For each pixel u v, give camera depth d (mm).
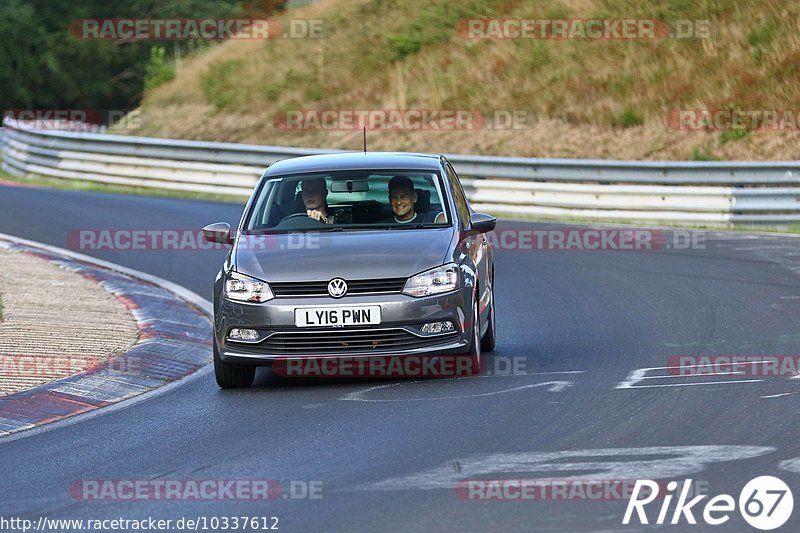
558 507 19078
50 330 39250
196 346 39062
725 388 28625
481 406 27594
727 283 48344
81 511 20234
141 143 96438
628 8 114688
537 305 45312
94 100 199500
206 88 129250
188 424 27469
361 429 25781
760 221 71188
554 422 25562
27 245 63219
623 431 24438
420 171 34969
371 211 33688
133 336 39406
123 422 28062
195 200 85875
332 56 127125
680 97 101125
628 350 35094
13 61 192375
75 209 78875
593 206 75750
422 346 30484
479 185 80688
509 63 114125
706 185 75188
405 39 123312
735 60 103875
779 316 40125
